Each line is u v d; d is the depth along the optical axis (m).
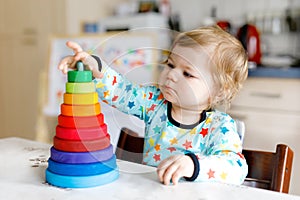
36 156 0.82
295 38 2.28
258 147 1.90
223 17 2.50
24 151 0.86
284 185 0.79
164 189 0.62
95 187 0.63
